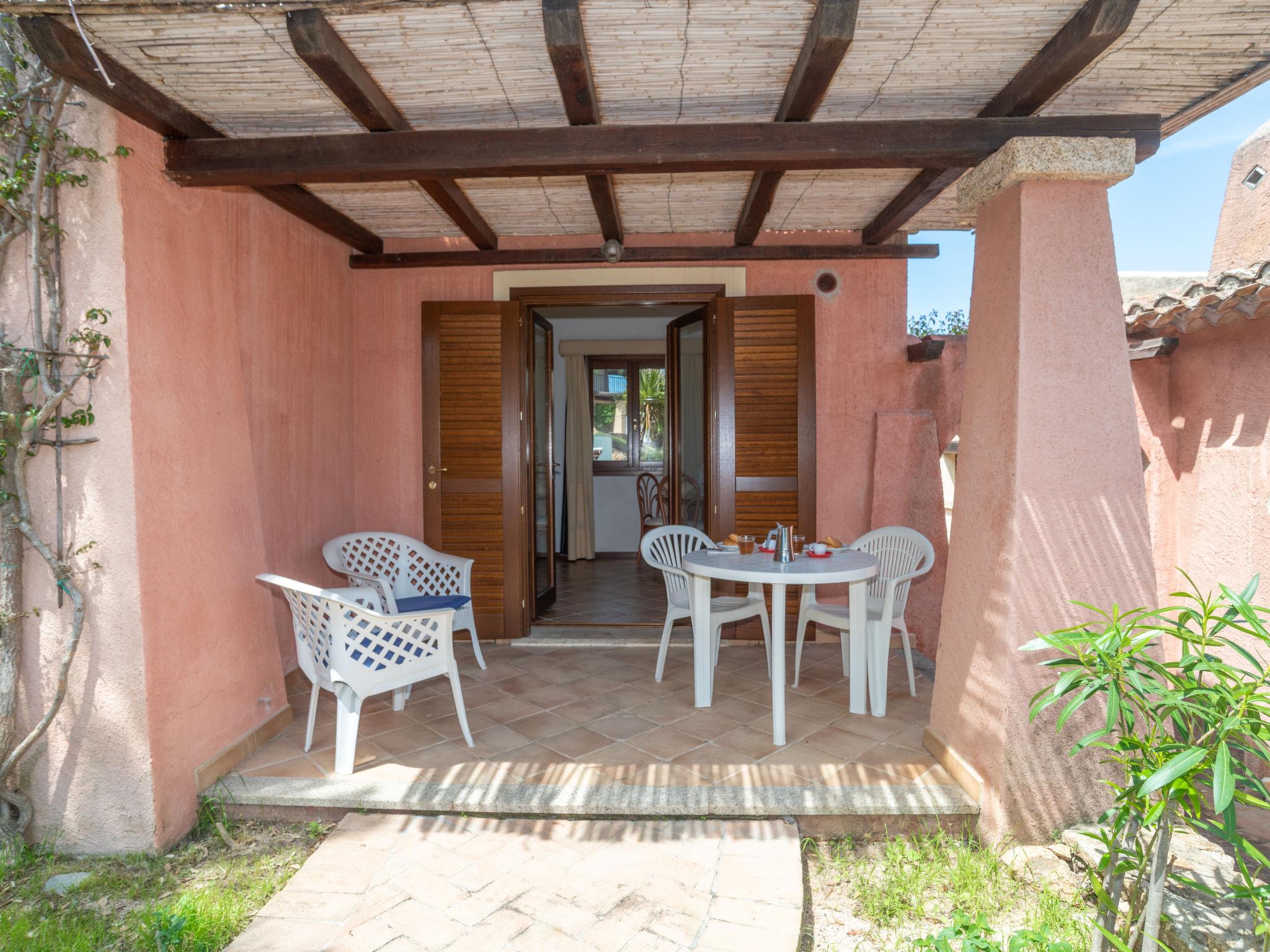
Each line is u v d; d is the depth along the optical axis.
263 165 2.60
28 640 2.39
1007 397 2.39
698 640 3.35
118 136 2.36
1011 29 2.16
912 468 4.40
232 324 3.02
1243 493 3.36
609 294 4.54
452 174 2.69
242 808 2.55
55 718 2.38
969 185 2.63
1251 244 4.49
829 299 4.50
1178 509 3.84
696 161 2.57
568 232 4.43
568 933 1.90
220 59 2.27
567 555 8.25
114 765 2.36
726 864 2.19
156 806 2.36
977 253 2.66
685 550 4.02
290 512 3.74
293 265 3.81
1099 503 2.34
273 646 3.15
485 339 4.48
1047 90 2.32
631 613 5.29
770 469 4.44
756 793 2.47
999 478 2.42
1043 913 2.01
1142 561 2.35
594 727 3.11
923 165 2.61
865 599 3.21
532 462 4.77
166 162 2.59
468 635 4.59
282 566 3.63
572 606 5.55
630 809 2.43
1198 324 3.43
